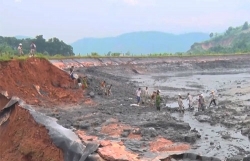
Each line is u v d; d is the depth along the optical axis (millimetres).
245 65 92625
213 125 24922
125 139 20359
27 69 32219
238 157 17250
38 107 28031
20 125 18625
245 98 36500
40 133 17703
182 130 23016
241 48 141625
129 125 23422
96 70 61344
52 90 32625
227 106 31469
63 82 34906
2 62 30469
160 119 24984
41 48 97000
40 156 16859
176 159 17906
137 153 17703
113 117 25781
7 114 20359
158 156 17156
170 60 86875
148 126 23516
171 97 40312
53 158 16578
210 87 51188
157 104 30234
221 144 20125
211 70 85188
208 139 21250
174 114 29531
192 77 69500
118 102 33188
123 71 70750
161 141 20156
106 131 22078
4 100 26109
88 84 38500
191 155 18062
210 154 18125
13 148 17984
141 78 65000
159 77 68312
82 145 16766
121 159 15867
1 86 27703
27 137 17875
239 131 23000
